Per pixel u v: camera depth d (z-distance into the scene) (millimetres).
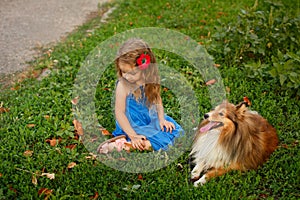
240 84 5102
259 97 4859
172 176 3646
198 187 3523
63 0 8562
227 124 3518
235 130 3533
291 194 3488
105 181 3580
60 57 5926
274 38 5910
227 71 5395
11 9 7977
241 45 5699
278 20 6062
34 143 4117
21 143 4062
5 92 5098
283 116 4520
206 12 7543
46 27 7246
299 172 3674
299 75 4855
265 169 3693
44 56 6102
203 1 8047
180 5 7848
